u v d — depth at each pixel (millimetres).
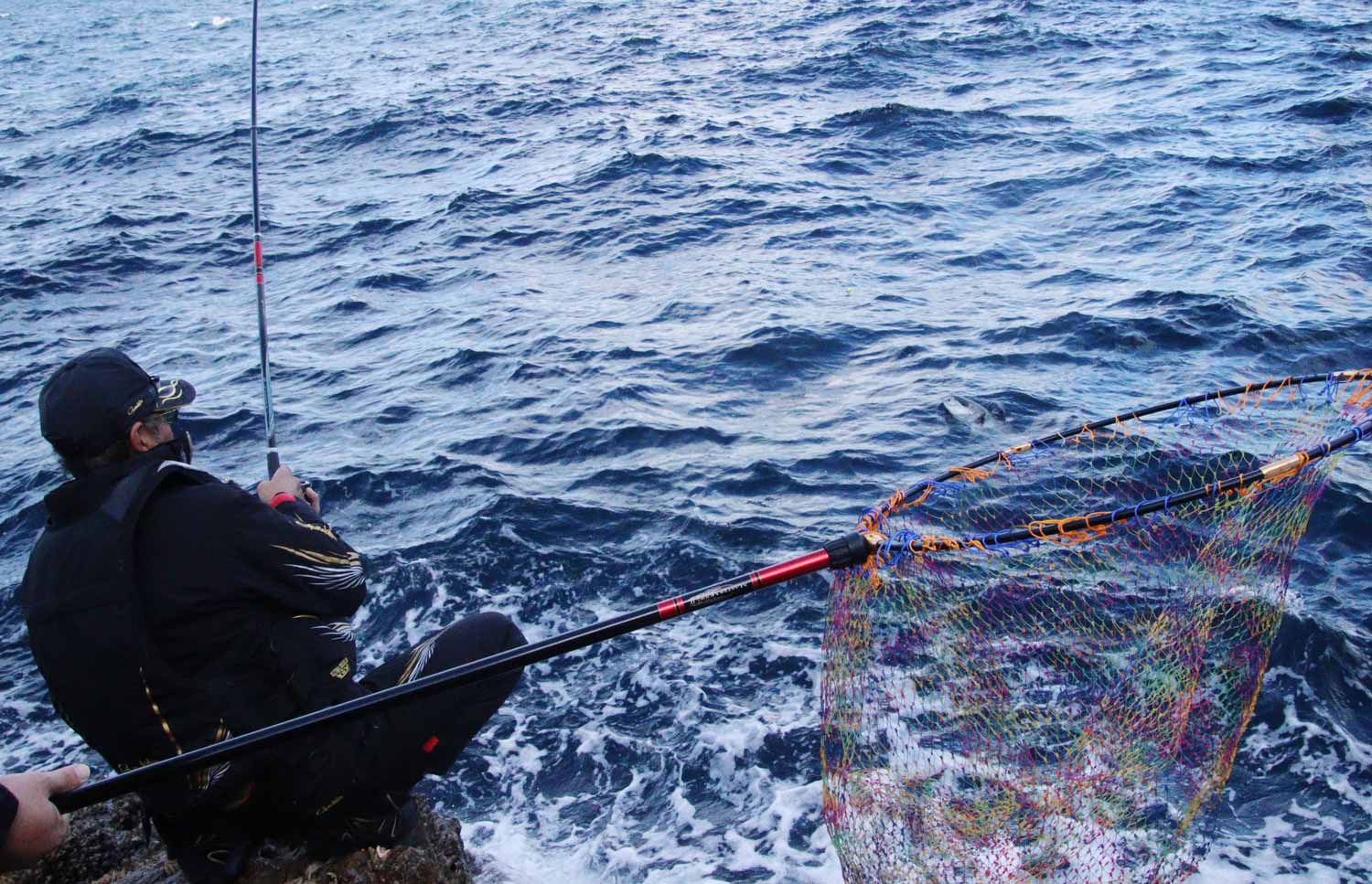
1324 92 18609
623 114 21984
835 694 3211
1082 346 9766
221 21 46000
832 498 7371
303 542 2912
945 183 15930
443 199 17109
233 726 2877
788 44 27656
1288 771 4688
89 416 2828
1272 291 10734
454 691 3246
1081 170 15875
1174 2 28422
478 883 4199
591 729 5191
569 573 6566
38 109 29750
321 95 27547
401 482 7949
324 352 11234
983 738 3406
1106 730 3363
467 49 32375
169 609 2803
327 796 3104
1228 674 3475
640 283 12586
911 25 28250
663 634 5859
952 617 3516
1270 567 3381
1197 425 6656
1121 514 2963
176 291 13992
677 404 9070
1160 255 12281
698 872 4301
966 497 6039
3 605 6664
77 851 4098
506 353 10562
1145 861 3318
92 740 2924
